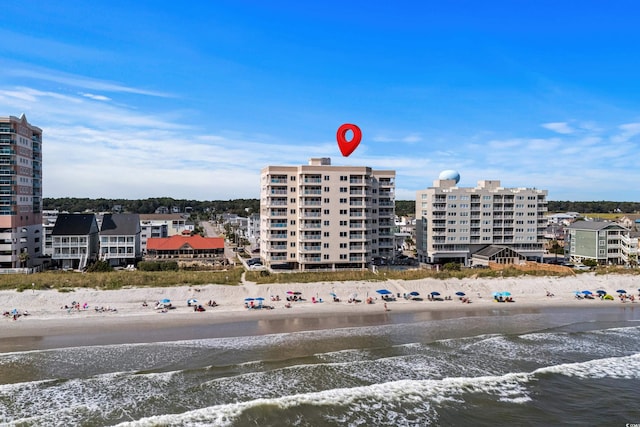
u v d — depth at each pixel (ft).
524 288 299.58
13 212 329.31
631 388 149.07
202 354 170.30
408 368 161.58
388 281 296.51
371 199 350.23
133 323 211.20
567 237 462.60
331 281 291.17
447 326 215.31
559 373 160.15
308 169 331.57
